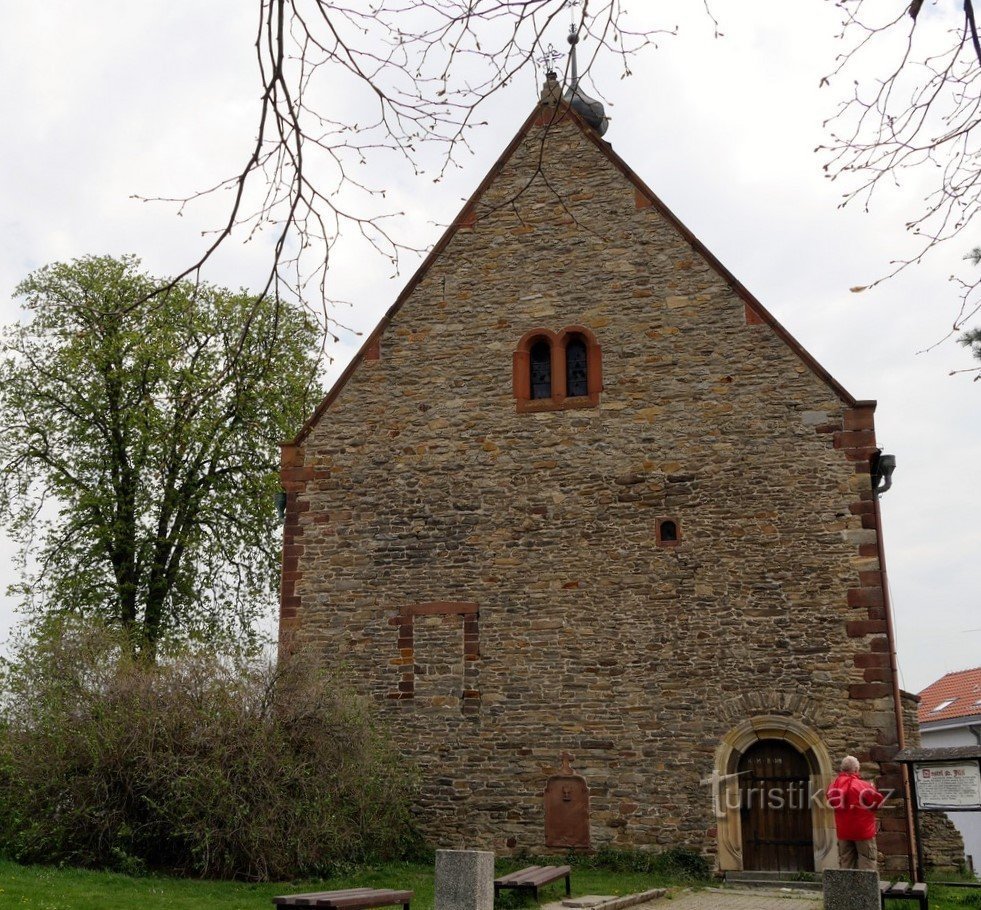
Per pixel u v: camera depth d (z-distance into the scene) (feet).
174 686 48.01
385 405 59.67
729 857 49.42
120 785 45.80
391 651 56.13
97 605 72.59
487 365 58.90
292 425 72.43
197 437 69.92
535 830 52.19
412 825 53.36
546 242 59.77
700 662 52.06
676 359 56.24
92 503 71.77
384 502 58.29
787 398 54.24
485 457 57.57
